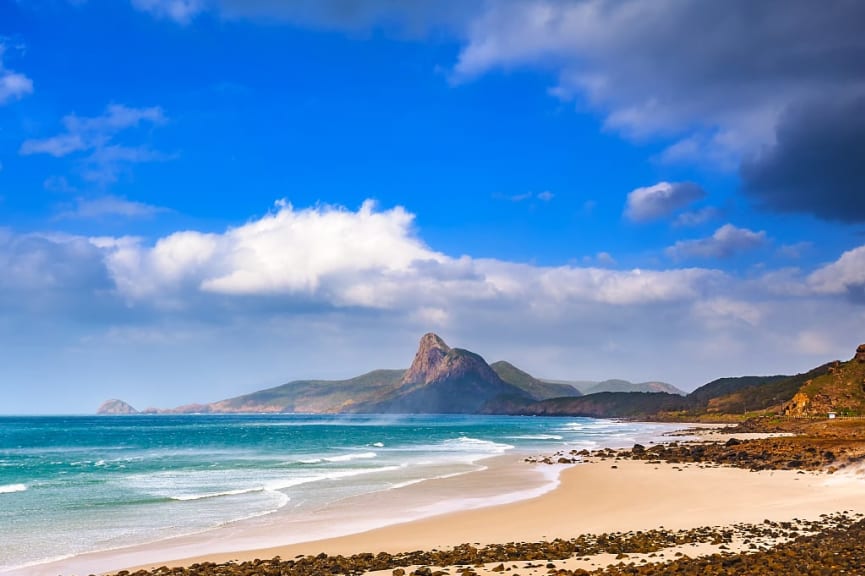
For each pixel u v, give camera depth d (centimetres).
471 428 17925
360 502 3297
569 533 2386
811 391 15550
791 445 6084
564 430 15838
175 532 2533
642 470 4816
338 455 6750
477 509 3069
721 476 4247
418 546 2214
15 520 2772
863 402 14488
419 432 14662
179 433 14250
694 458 5756
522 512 2958
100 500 3328
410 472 4797
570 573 1558
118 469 5125
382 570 1748
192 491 3691
